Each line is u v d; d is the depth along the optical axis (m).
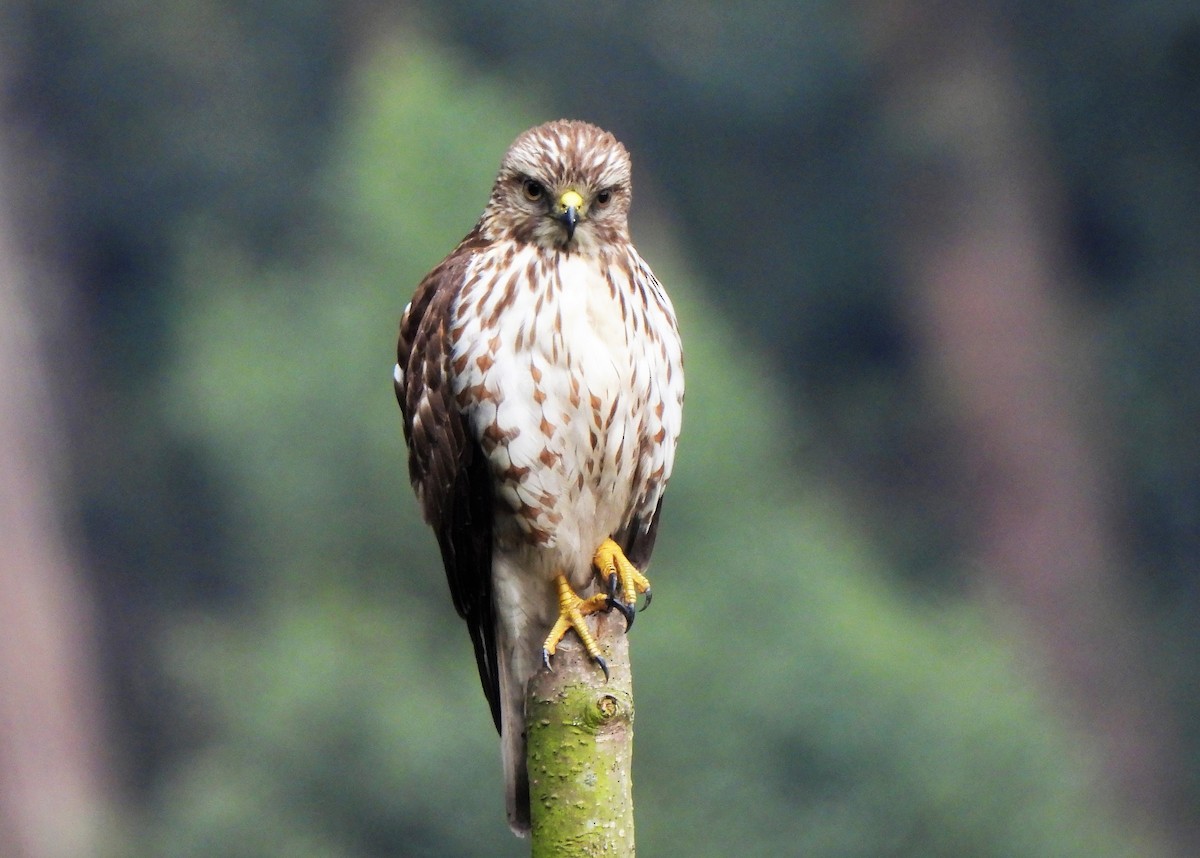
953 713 13.13
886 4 21.95
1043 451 21.28
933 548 21.44
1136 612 20.98
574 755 5.21
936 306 21.92
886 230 22.39
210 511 22.89
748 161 22.72
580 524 6.25
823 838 12.74
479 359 6.10
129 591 23.02
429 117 15.83
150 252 24.02
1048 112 21.88
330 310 15.83
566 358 6.05
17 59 23.22
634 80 22.58
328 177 21.14
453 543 6.45
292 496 14.97
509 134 16.06
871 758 12.91
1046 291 21.89
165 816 18.88
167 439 23.00
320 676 13.89
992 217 21.86
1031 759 13.21
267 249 23.59
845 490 21.97
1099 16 21.44
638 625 13.47
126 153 23.52
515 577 6.39
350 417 14.99
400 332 6.56
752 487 14.68
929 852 12.79
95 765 21.86
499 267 6.17
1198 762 20.44
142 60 23.28
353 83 23.00
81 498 23.09
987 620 16.59
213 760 16.62
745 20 21.84
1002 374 21.56
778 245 22.77
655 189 22.50
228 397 15.87
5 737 21.19
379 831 13.51
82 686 21.97
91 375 23.70
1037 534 21.20
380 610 14.38
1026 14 21.77
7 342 22.34
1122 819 17.25
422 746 13.43
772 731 12.91
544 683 5.25
